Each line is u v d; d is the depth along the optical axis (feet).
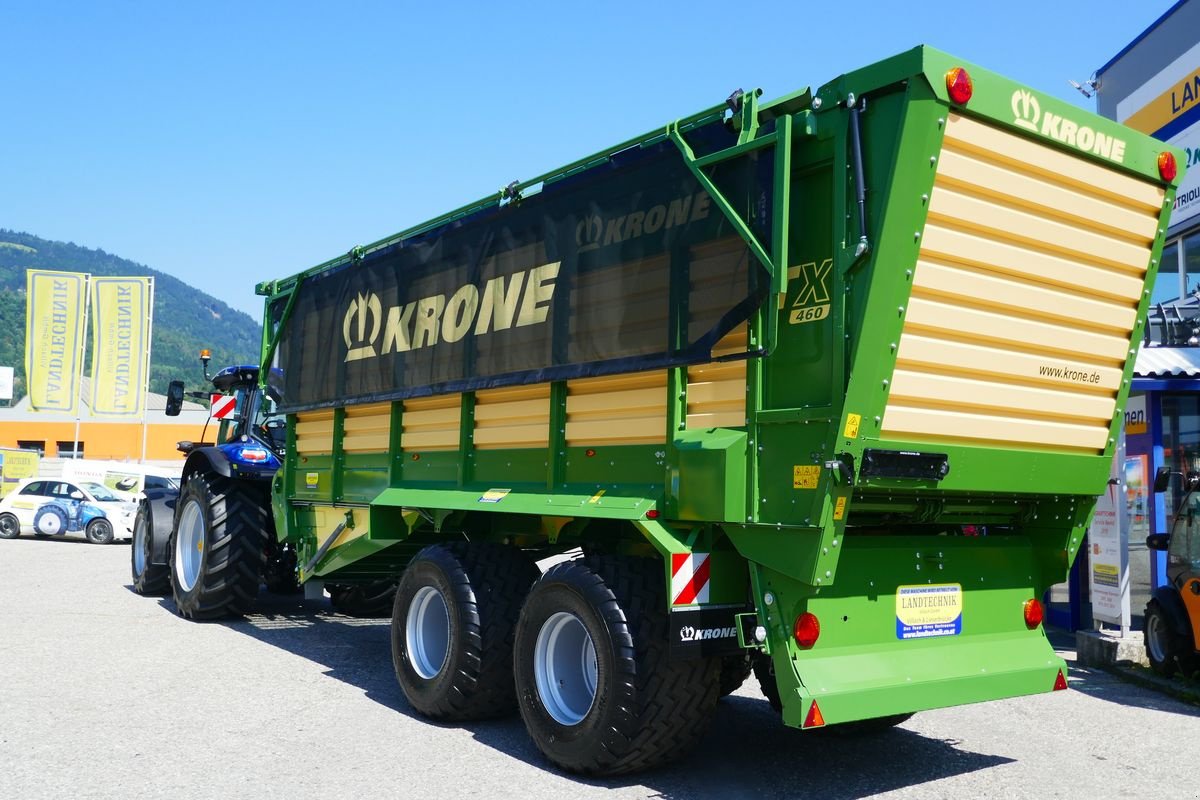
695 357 13.89
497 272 18.20
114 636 26.45
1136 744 17.53
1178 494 29.71
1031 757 16.51
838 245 12.62
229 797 13.61
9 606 32.07
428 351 19.90
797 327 13.14
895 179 12.16
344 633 27.99
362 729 17.44
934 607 14.76
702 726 14.52
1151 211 15.57
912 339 13.05
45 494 68.39
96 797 13.52
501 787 14.25
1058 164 13.96
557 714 15.33
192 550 30.55
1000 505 15.88
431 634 18.69
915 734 18.03
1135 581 30.71
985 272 13.64
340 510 23.22
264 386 27.09
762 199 13.25
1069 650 28.91
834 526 12.64
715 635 14.06
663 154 14.87
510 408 17.80
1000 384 14.37
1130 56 39.55
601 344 15.61
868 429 12.60
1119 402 16.20
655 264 14.79
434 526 19.40
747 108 13.58
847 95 12.63
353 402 22.30
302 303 25.54
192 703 19.06
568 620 15.40
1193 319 30.45
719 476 13.50
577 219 16.40
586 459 16.10
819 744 17.16
